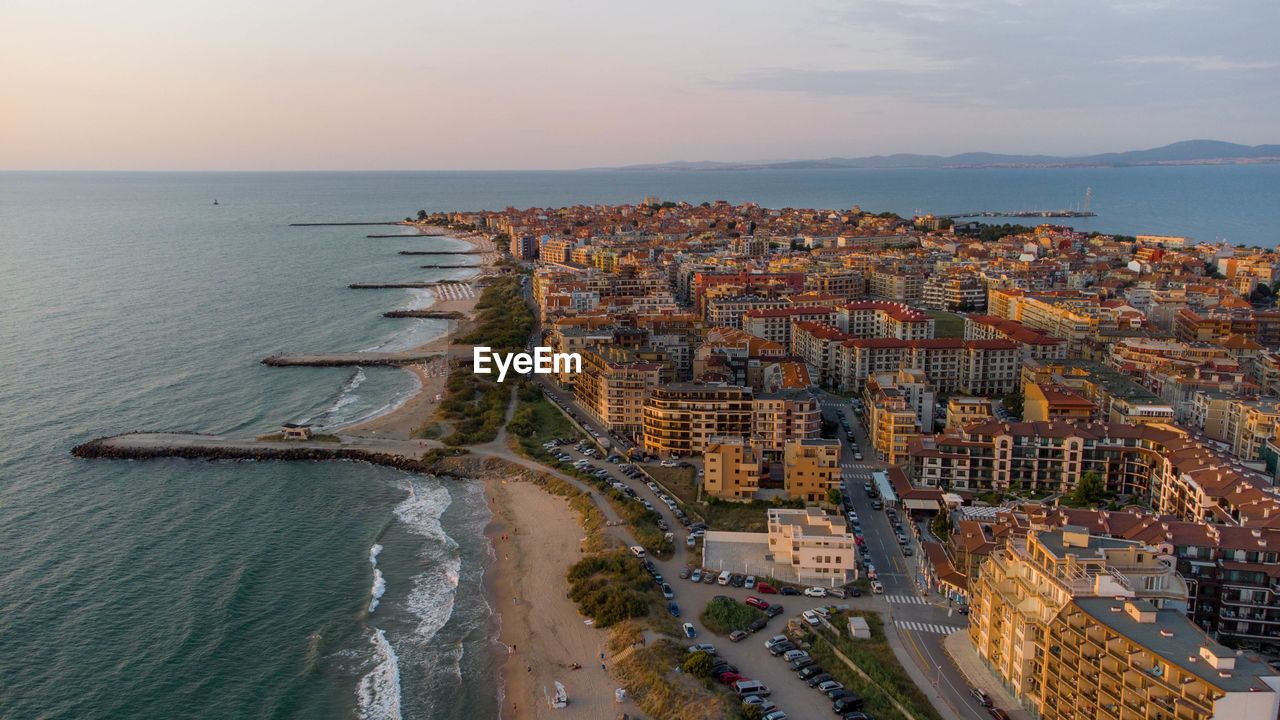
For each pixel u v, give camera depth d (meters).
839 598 188.00
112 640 175.25
